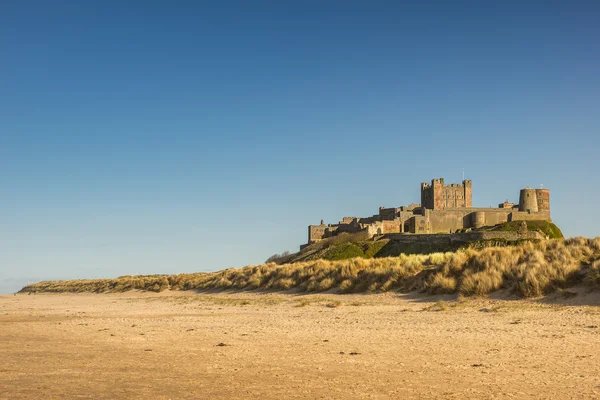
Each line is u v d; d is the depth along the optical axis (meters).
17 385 13.04
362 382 12.80
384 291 38.38
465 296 31.70
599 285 27.22
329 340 19.97
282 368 14.80
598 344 17.16
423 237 113.88
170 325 27.25
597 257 31.28
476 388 11.90
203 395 11.78
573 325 21.30
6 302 64.88
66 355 17.80
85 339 22.28
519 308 26.73
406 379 13.00
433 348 17.42
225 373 14.24
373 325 24.17
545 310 25.67
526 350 16.52
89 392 12.20
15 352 18.70
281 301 40.06
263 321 27.94
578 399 10.74
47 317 37.12
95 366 15.60
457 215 155.38
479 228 146.00
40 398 11.66
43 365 15.88
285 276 52.22
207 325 26.77
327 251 125.69
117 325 28.14
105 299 64.06
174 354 17.61
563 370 13.50
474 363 14.78
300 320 27.73
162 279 79.44
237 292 53.16
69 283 125.31
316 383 12.80
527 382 12.32
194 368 15.03
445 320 24.80
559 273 29.69
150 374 14.26
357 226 158.75
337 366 14.90
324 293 42.41
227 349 18.45
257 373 14.16
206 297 51.09
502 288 31.31
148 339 21.72
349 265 46.00
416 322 24.59
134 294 71.75
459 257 37.75
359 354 16.75
